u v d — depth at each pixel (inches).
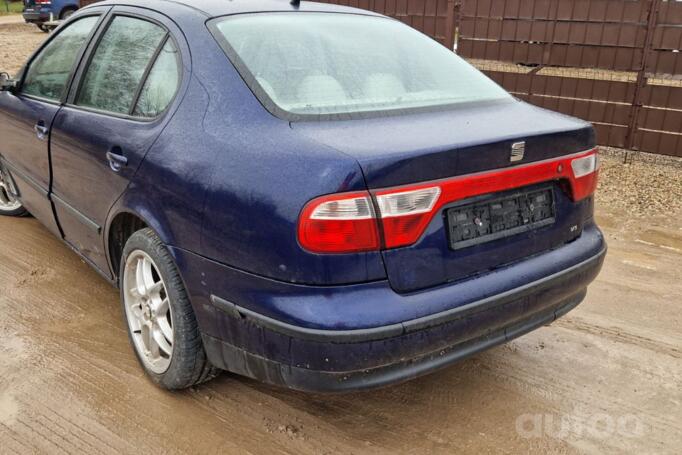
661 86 263.0
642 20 260.7
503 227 90.6
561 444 97.6
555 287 96.1
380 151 78.7
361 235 77.2
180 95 98.9
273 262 79.9
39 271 151.4
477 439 98.3
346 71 103.5
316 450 94.9
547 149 93.5
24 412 101.1
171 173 93.4
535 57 292.4
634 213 212.4
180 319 97.0
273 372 85.0
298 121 88.7
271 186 80.2
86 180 119.5
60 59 139.0
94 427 98.2
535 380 114.6
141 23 116.0
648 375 117.0
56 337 123.1
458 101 105.0
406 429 100.2
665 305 145.6
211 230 86.7
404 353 80.8
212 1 113.4
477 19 303.4
